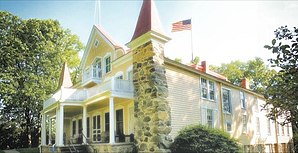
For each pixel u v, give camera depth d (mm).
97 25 22641
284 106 4895
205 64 22516
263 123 26516
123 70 18266
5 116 32000
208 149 12242
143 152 13727
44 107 22094
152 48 14398
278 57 4316
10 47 28906
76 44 35531
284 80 4449
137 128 14461
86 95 18344
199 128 13469
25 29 30562
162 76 14383
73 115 25312
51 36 32094
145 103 14203
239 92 23391
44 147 20047
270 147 26797
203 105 18094
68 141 21359
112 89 15016
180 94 16281
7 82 28828
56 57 32250
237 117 22109
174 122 15281
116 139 15984
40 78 29922
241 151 13000
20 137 32406
